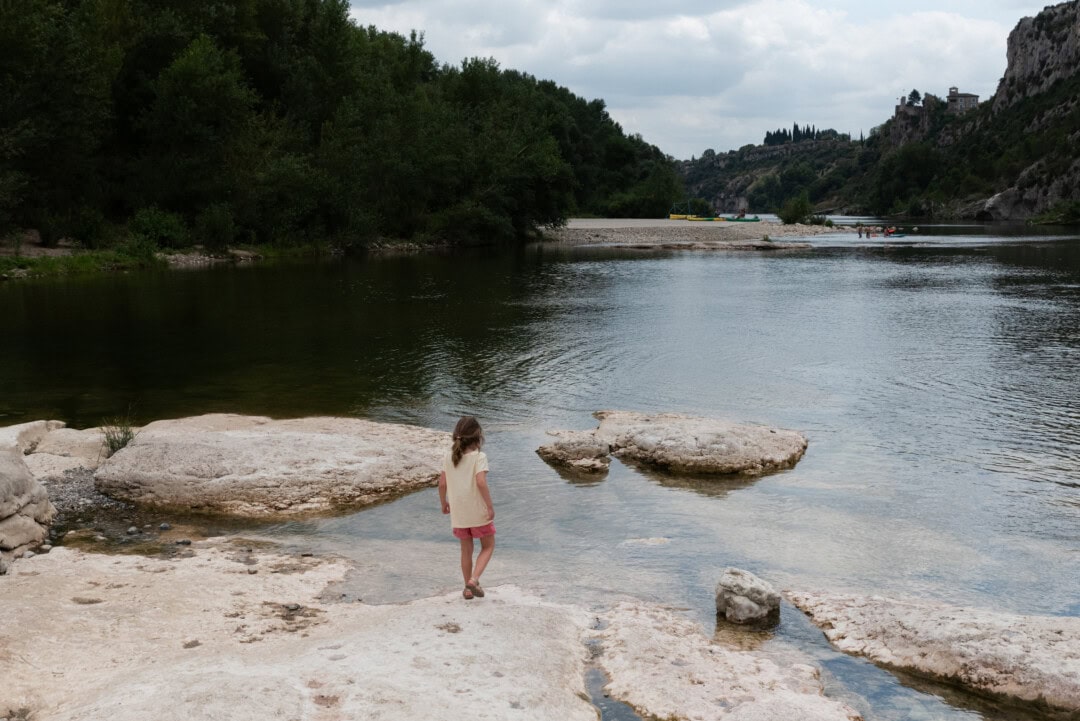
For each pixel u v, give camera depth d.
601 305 30.86
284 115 66.00
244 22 64.50
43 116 42.91
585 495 11.11
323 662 6.11
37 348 21.84
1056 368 18.94
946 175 187.75
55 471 11.71
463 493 7.62
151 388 17.44
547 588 8.24
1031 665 6.40
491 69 89.12
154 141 52.12
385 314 28.33
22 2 42.47
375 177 66.75
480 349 21.78
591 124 151.25
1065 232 96.50
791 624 7.50
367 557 9.16
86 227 46.03
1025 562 8.90
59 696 5.71
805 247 69.94
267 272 44.00
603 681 6.38
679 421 14.02
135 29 53.28
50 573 8.31
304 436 12.37
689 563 8.91
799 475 11.87
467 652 6.37
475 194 71.00
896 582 8.42
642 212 135.62
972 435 13.77
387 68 77.06
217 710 5.18
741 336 23.70
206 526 10.15
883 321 26.38
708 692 6.16
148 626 7.06
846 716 5.85
